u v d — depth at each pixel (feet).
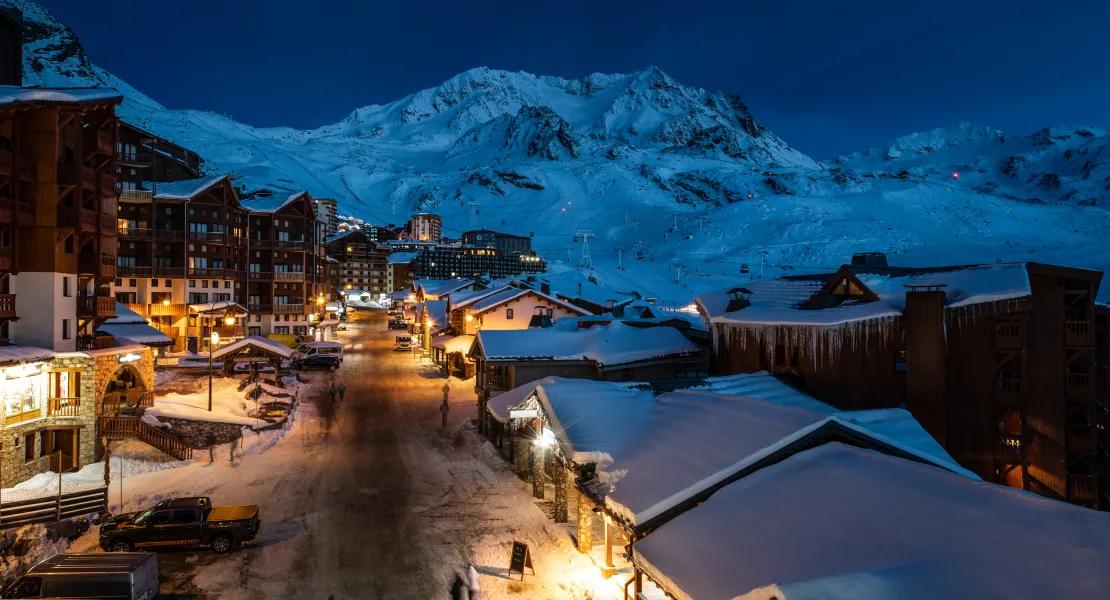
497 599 53.52
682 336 123.85
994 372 80.48
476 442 106.83
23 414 80.79
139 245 197.16
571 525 70.13
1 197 82.58
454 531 67.92
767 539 40.01
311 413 127.75
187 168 246.47
